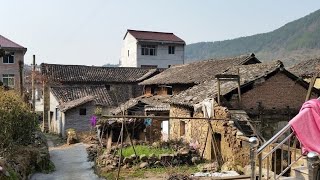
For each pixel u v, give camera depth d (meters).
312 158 6.28
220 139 18.80
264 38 181.88
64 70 45.78
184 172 17.44
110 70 48.25
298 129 6.85
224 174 15.65
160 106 28.95
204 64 33.38
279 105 19.42
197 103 20.45
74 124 35.66
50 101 41.44
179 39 58.94
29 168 17.50
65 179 17.75
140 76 47.72
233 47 195.25
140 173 17.92
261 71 19.86
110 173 18.20
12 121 18.03
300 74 25.75
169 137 25.33
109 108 38.91
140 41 55.97
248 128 17.92
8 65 47.62
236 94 19.02
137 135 27.62
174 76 34.22
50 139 35.12
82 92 40.69
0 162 12.04
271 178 10.48
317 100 7.20
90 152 25.31
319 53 127.56
